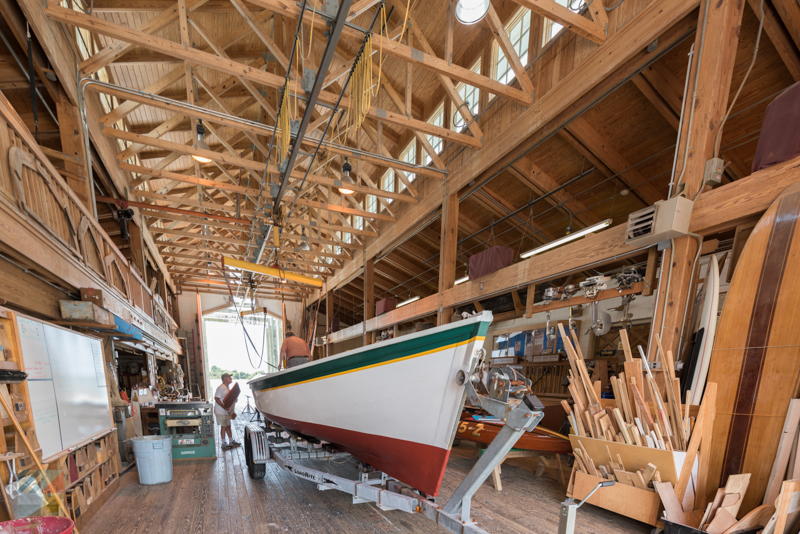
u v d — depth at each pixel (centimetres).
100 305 387
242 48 709
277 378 384
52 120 555
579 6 466
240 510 313
